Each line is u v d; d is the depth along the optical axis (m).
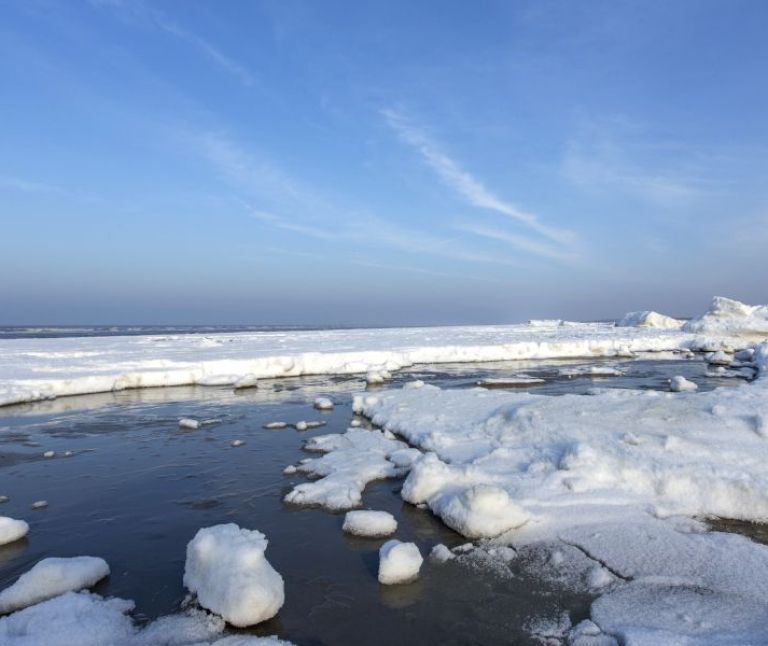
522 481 6.85
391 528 6.14
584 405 8.94
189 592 4.92
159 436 10.84
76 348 27.27
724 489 6.09
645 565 5.00
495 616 4.43
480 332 48.19
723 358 23.77
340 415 12.73
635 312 55.19
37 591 4.81
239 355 22.59
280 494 7.52
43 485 8.00
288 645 4.00
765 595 4.41
